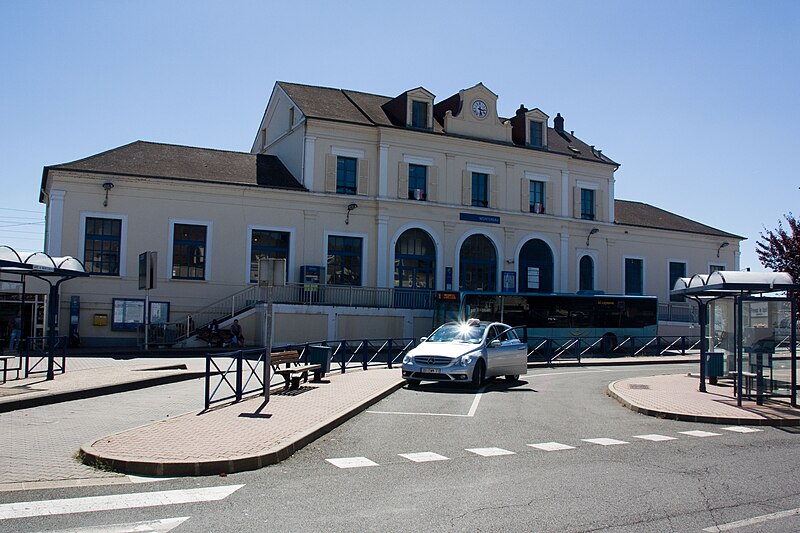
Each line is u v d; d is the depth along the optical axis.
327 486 7.80
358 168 35.62
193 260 31.72
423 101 37.50
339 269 34.91
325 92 38.88
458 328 19.81
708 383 19.56
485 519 6.61
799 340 22.41
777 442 11.43
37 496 7.13
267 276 13.63
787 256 22.81
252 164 35.50
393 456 9.58
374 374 20.38
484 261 38.78
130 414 12.52
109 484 7.68
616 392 17.00
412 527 6.31
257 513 6.68
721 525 6.62
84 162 30.50
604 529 6.41
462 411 14.17
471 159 38.53
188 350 28.16
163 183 31.11
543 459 9.58
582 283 42.28
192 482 7.86
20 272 16.45
